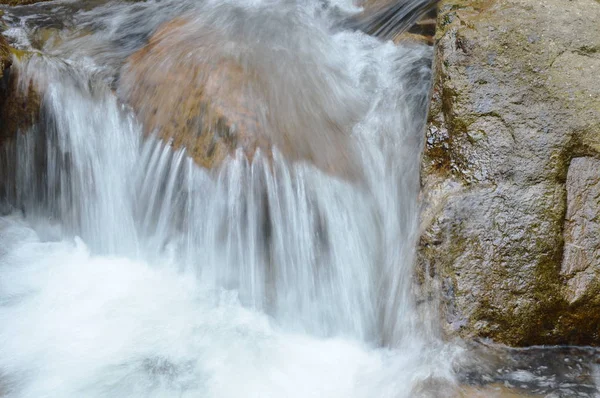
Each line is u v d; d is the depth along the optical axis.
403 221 4.12
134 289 4.38
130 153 4.67
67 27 6.16
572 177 3.47
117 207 4.76
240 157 4.20
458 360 3.28
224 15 5.82
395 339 3.72
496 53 3.87
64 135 4.90
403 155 4.32
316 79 4.84
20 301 4.20
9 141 5.08
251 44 5.16
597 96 3.66
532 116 3.63
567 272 3.31
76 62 5.36
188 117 4.44
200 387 3.51
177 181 4.42
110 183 4.77
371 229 4.14
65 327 3.96
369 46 5.52
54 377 3.53
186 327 4.01
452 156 3.69
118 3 6.64
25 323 3.98
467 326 3.32
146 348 3.80
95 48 5.72
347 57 5.30
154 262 4.62
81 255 4.78
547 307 3.29
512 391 3.11
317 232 4.14
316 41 5.44
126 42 5.86
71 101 4.90
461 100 3.75
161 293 4.33
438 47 4.10
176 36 5.33
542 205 3.41
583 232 3.36
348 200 4.17
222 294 4.31
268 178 4.16
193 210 4.39
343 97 4.75
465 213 3.46
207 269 4.41
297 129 4.37
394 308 3.80
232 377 3.60
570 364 3.27
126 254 4.77
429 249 3.49
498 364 3.26
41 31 6.02
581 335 3.32
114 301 4.24
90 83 5.00
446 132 3.78
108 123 4.77
